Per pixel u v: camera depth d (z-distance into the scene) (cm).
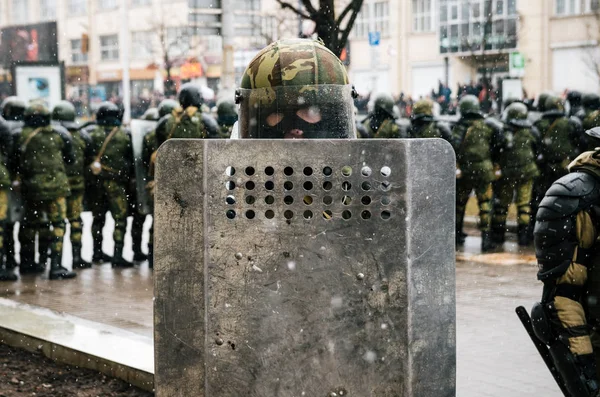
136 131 1153
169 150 265
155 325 270
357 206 265
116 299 933
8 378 577
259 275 267
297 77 346
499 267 1100
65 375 586
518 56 3238
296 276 266
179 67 3625
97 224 1234
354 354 268
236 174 265
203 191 265
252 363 269
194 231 267
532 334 399
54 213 1089
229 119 1223
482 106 2845
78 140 1169
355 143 263
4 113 1166
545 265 384
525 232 1311
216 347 269
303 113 346
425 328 269
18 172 1088
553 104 1373
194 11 1628
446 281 270
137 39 4056
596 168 380
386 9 3778
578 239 379
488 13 3391
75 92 4228
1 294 977
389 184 263
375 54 2330
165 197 267
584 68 3244
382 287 266
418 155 264
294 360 268
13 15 4538
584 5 3216
